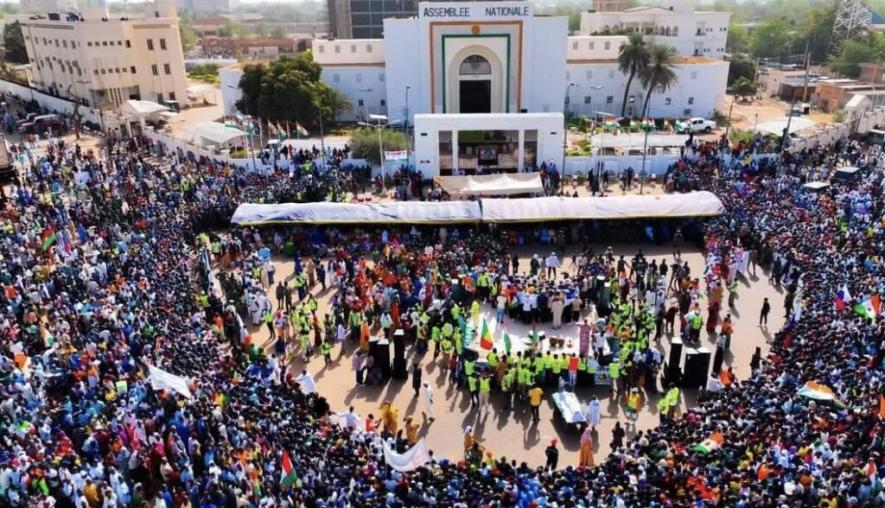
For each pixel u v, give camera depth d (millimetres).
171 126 78562
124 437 20984
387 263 37531
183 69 95500
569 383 27500
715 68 80500
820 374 23844
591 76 81188
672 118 81438
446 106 72250
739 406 22781
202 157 58312
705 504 17891
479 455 21828
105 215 41219
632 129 66438
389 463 20500
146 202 44281
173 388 22250
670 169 54469
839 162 55219
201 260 37469
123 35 88250
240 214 42281
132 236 38062
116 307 28641
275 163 54406
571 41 82125
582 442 22906
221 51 191125
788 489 18375
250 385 24812
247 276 35375
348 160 56219
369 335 31172
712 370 28047
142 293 30562
